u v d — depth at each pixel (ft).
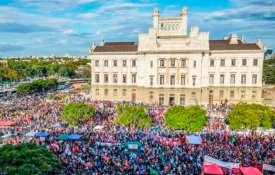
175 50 386.32
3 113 312.91
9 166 116.16
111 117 301.02
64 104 366.63
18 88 506.89
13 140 209.26
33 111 323.98
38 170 115.14
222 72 386.73
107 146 198.39
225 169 155.94
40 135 219.00
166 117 252.21
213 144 204.03
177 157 177.06
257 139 216.54
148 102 400.26
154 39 391.65
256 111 240.32
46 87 577.02
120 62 411.75
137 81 407.23
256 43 390.63
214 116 311.06
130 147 191.11
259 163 165.27
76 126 260.83
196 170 158.10
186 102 391.86
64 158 171.94
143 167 160.97
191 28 383.04
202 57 385.70
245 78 385.09
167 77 393.09
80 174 151.02
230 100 390.63
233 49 382.22
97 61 418.31
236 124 240.53
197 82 387.14
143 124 251.19
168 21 416.05
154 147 197.06
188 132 238.07
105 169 158.30
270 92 498.69
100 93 423.64
